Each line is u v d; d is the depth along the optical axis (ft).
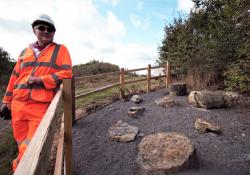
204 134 17.30
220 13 29.27
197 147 15.62
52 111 6.07
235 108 21.98
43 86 8.45
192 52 29.37
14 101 8.42
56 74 8.55
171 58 32.96
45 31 8.71
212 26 29.43
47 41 8.93
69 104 9.42
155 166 12.07
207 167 13.38
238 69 23.62
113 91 30.91
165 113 21.54
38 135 4.09
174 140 13.88
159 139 14.11
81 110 23.80
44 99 8.36
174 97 26.08
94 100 27.20
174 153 12.81
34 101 8.30
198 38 30.32
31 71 8.53
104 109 23.81
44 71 8.55
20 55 9.11
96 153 15.58
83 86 41.91
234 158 14.35
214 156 14.61
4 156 19.19
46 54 8.70
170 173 11.88
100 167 14.14
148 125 19.33
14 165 7.75
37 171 2.94
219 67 26.94
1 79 54.08
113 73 25.45
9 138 21.50
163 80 34.81
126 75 49.08
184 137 14.16
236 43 25.38
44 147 3.73
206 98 22.09
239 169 13.26
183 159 12.36
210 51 27.02
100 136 17.78
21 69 8.65
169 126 18.86
